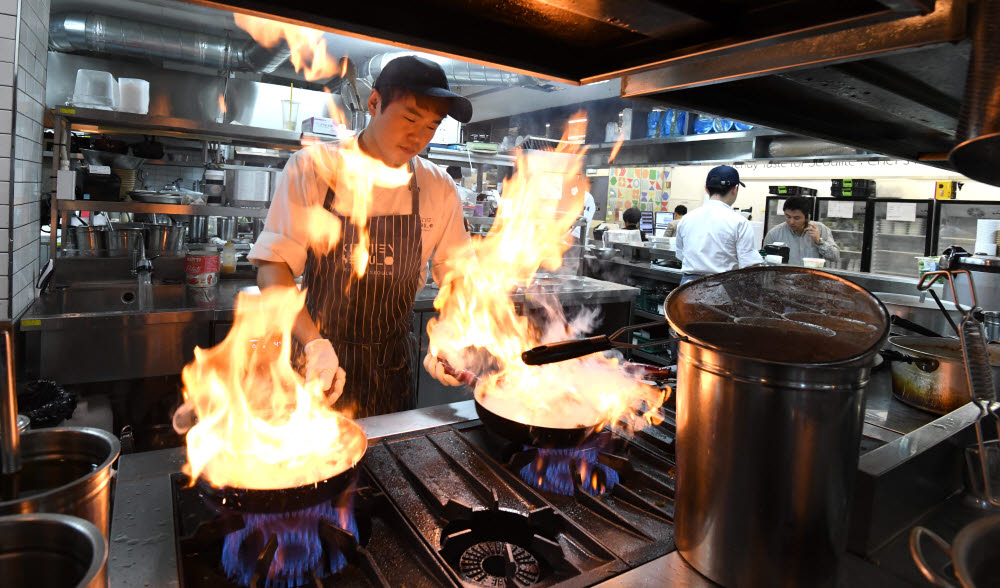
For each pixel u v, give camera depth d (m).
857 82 1.07
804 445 0.69
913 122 1.36
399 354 1.91
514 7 0.90
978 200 5.76
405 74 1.47
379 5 0.86
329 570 0.79
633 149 5.48
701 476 0.77
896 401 1.56
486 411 1.13
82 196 3.18
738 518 0.73
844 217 6.69
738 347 0.77
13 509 0.58
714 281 0.89
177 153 5.11
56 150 3.06
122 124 3.27
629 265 5.30
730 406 0.72
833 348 0.73
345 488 0.86
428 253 1.96
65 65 4.86
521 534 0.90
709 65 0.97
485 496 0.94
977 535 0.60
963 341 0.93
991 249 3.36
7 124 2.41
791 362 0.67
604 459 1.11
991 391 0.92
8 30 2.39
